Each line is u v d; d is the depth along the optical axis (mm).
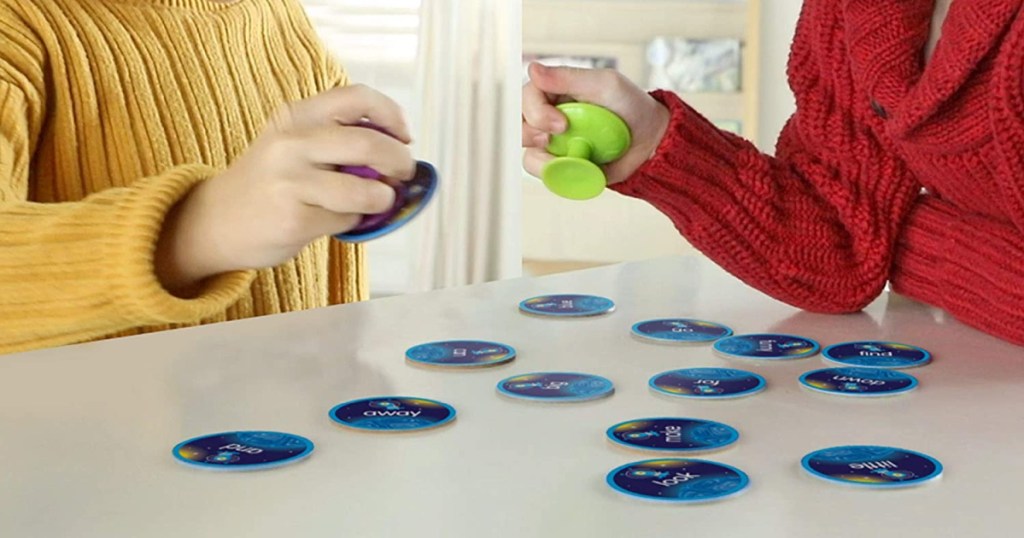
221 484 434
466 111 1977
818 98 866
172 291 731
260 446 470
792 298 811
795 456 470
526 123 734
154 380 585
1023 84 687
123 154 956
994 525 395
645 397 563
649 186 799
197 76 1015
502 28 1965
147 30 991
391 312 770
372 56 2447
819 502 416
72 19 948
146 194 708
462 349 649
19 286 712
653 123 780
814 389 569
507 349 652
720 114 3307
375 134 621
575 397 550
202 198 704
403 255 2680
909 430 508
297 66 1152
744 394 560
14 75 889
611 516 401
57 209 746
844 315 802
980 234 755
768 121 2900
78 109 940
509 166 1998
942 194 819
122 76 964
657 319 754
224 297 741
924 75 758
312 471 448
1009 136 697
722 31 3346
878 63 805
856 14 829
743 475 435
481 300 819
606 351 667
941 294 782
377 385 581
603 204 3391
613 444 481
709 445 474
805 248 812
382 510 407
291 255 692
